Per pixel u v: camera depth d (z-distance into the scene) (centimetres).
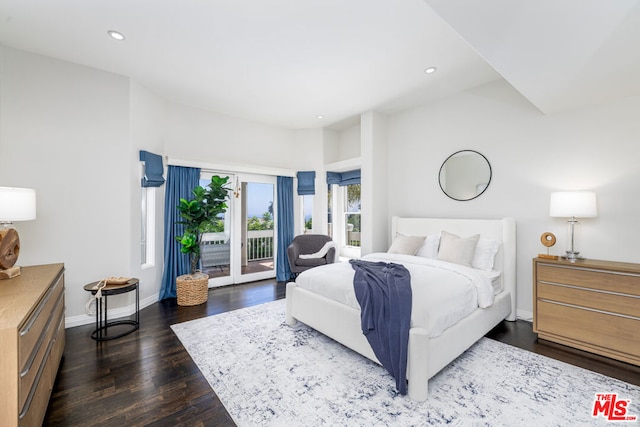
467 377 200
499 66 198
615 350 218
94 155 305
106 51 273
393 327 188
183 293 354
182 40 254
